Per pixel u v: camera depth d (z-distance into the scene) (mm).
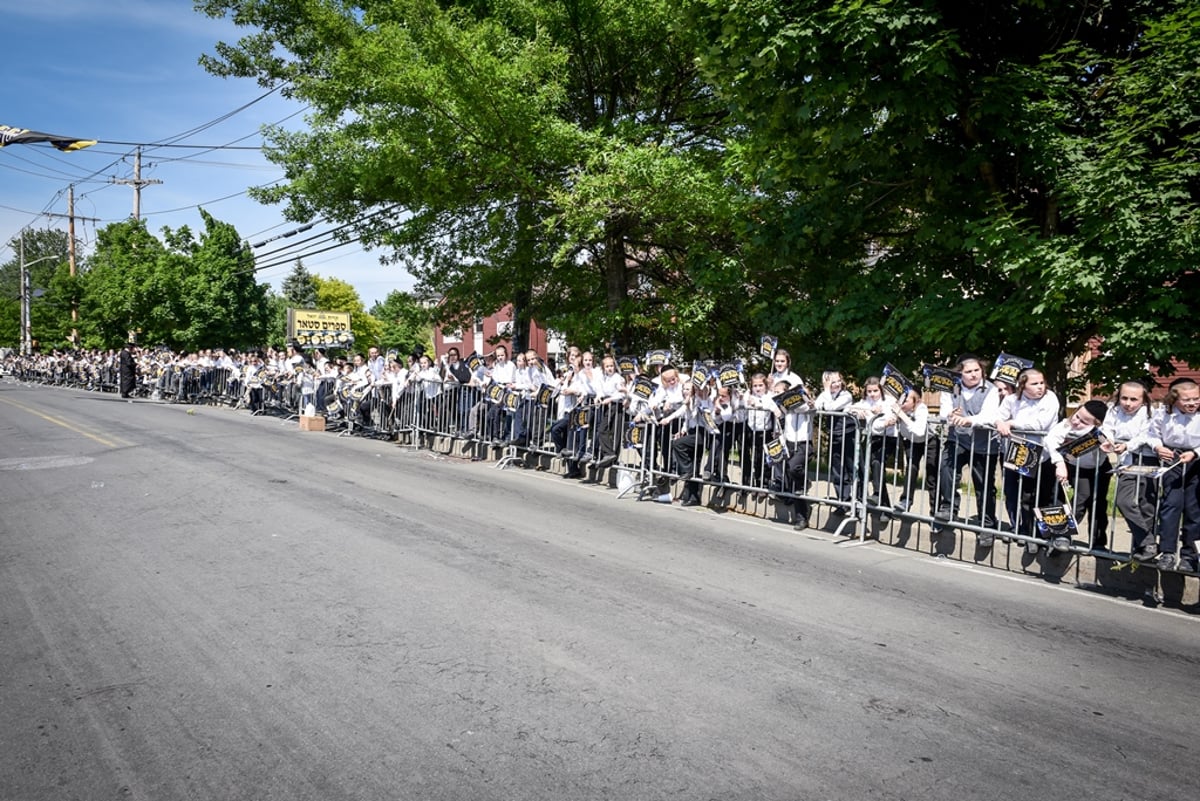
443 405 14242
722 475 9727
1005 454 7324
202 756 3484
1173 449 6422
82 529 7477
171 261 35219
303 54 19391
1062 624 5699
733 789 3270
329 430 17859
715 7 8969
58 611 5277
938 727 3908
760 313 12227
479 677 4301
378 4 16406
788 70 8820
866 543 8234
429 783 3273
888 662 4742
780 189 11625
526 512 8828
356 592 5688
